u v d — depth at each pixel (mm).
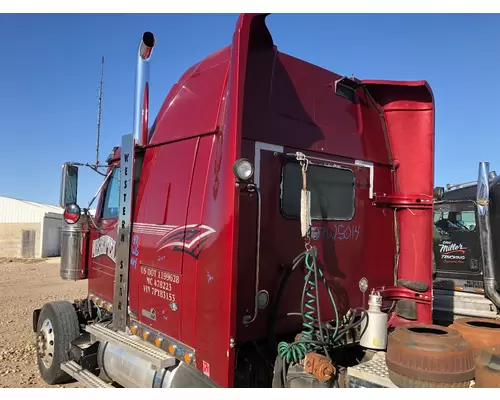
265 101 3285
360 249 3865
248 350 3193
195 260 3068
